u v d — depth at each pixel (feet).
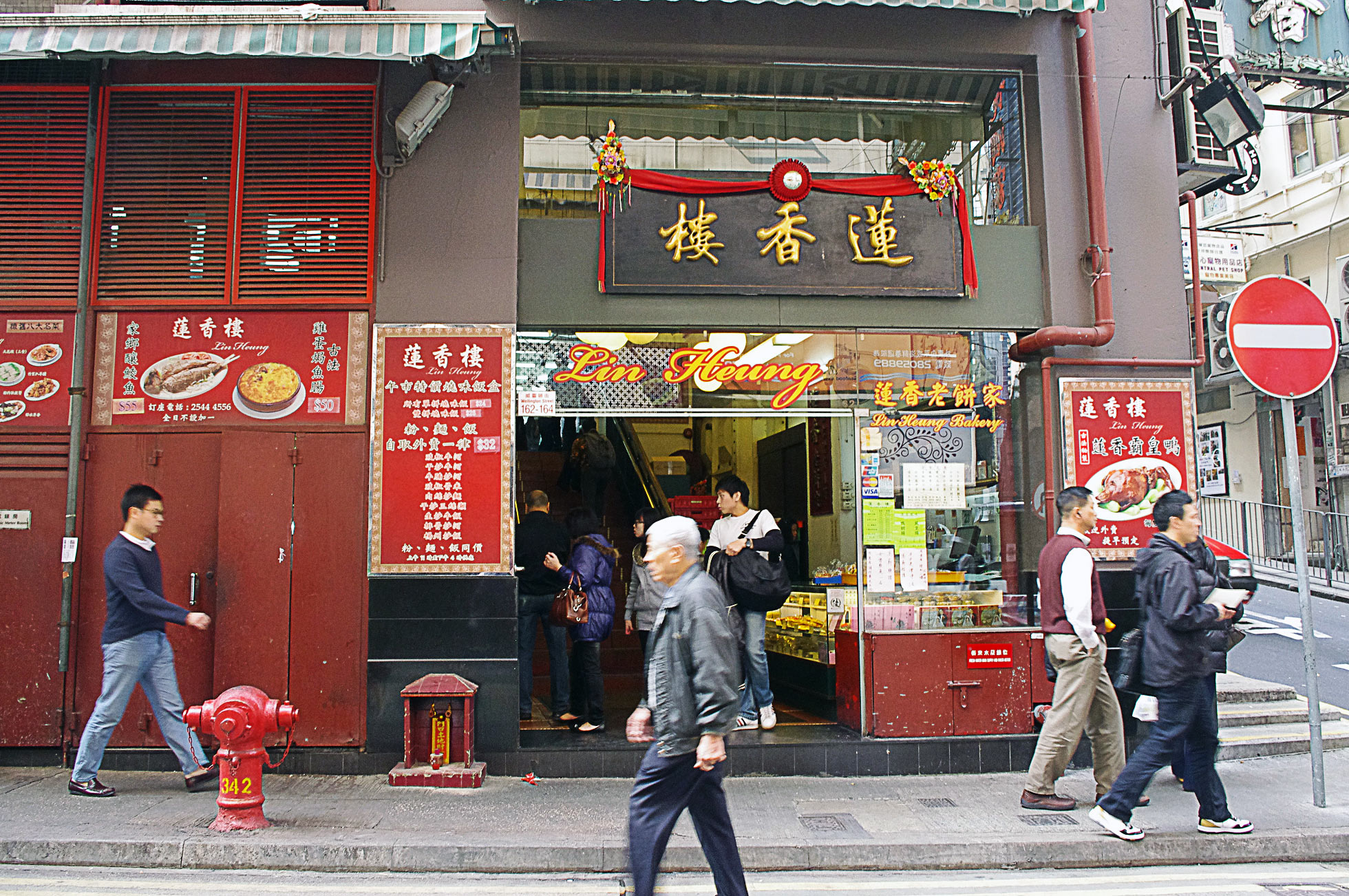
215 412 20.40
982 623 21.53
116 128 21.09
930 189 21.85
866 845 15.24
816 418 22.34
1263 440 59.41
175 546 20.15
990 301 21.83
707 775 11.56
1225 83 22.54
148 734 19.85
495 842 15.11
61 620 19.85
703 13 21.18
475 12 19.02
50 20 17.63
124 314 20.66
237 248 20.75
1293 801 17.87
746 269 21.30
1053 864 15.28
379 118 20.97
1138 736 20.72
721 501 22.03
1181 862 15.43
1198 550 16.88
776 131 22.49
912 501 21.80
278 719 15.92
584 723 21.83
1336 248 51.60
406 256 20.58
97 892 13.58
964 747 20.30
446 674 19.47
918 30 21.62
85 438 20.31
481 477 20.01
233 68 21.13
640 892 11.18
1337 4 26.27
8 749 19.83
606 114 22.13
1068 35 22.17
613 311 21.01
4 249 20.77
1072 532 17.24
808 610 25.18
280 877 14.46
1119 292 21.76
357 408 20.38
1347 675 30.45
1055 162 21.91
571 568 21.94
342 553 20.04
